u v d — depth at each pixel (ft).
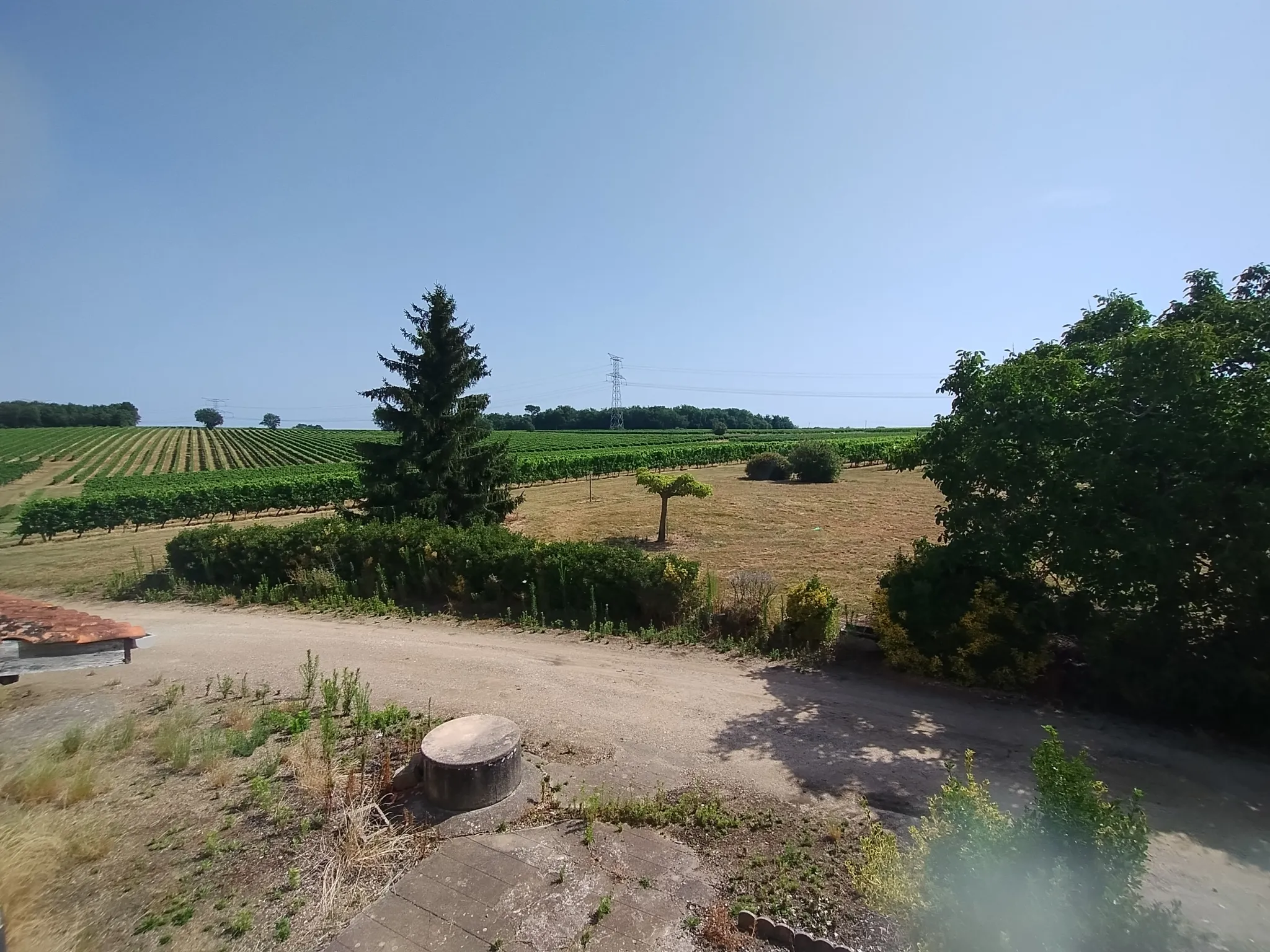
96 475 186.09
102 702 27.43
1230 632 22.24
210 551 49.14
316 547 46.68
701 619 34.88
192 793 19.57
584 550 38.60
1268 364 21.12
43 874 15.48
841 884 15.12
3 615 20.94
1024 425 25.04
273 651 33.81
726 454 184.96
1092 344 26.76
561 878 15.35
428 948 13.32
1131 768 20.40
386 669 30.78
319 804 18.71
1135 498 22.82
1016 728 23.36
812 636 31.58
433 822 17.87
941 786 19.47
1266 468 21.03
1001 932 10.66
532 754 22.02
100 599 48.16
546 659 31.65
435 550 43.04
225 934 13.92
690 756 21.71
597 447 251.60
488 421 65.00
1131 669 23.22
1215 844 16.60
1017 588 27.07
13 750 22.74
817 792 19.27
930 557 28.19
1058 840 11.31
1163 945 10.98
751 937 13.52
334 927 14.03
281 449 288.51
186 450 279.69
